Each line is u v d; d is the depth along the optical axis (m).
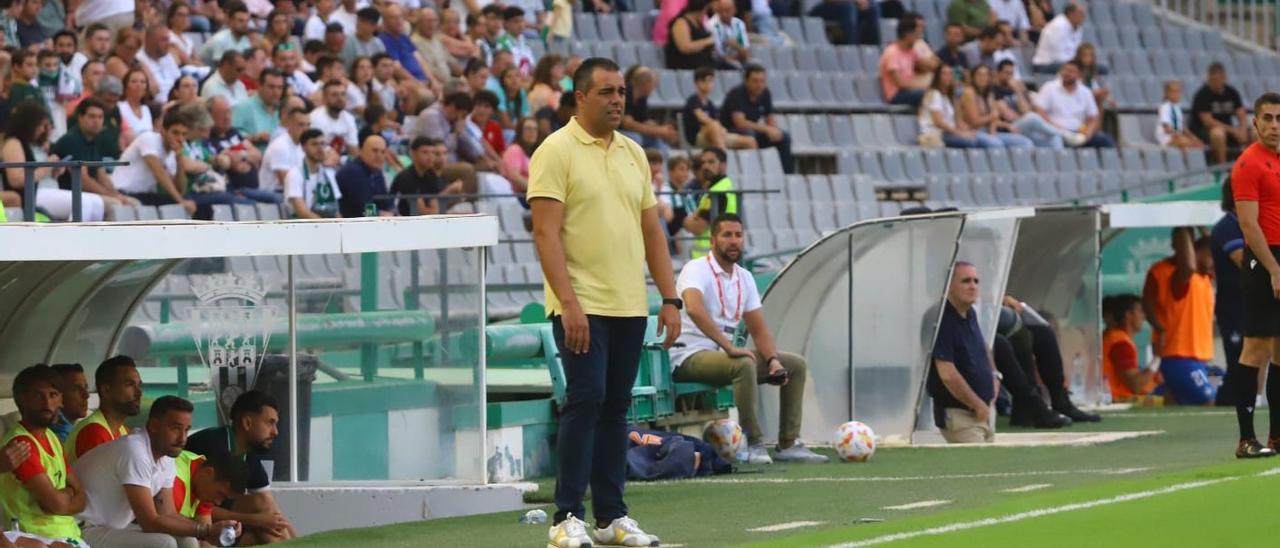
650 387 34.91
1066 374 46.00
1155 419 43.28
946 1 79.12
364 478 29.70
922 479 31.12
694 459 32.25
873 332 38.66
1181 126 74.81
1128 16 84.44
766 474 32.81
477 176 50.34
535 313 39.75
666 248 23.22
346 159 49.91
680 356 35.72
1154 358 48.38
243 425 27.47
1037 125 70.56
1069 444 37.19
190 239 23.95
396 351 29.59
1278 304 31.92
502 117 54.62
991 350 39.34
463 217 27.86
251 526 27.00
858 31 74.81
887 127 68.25
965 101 68.81
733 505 27.69
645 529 24.98
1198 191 63.06
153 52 49.88
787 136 61.03
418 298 29.55
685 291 35.25
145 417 29.84
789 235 57.50
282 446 29.59
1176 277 47.75
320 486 29.30
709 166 49.78
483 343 29.33
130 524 25.78
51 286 27.97
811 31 73.50
